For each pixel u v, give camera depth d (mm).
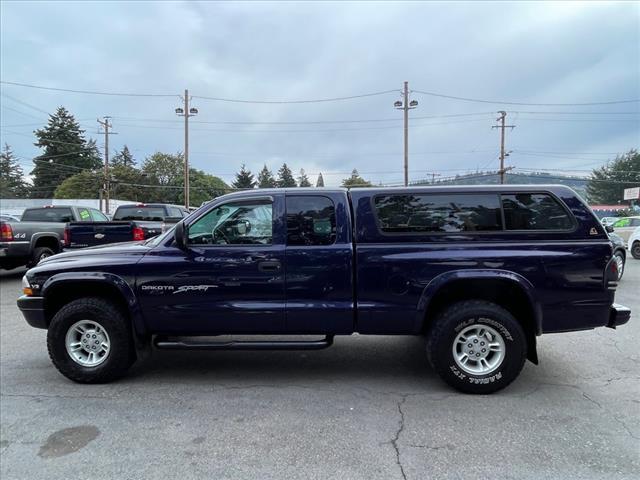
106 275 4266
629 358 5043
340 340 5801
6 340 5887
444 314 4062
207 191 91750
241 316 4207
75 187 75250
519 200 4113
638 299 8367
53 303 4578
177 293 4227
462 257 4012
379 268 4102
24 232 9812
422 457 3033
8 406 3900
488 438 3277
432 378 4488
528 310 4082
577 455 3045
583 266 3979
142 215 13391
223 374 4656
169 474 2861
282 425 3508
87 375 4352
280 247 4180
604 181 77000
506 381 3996
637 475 2820
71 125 83625
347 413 3713
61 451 3150
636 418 3580
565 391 4129
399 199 4188
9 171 89625
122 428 3482
